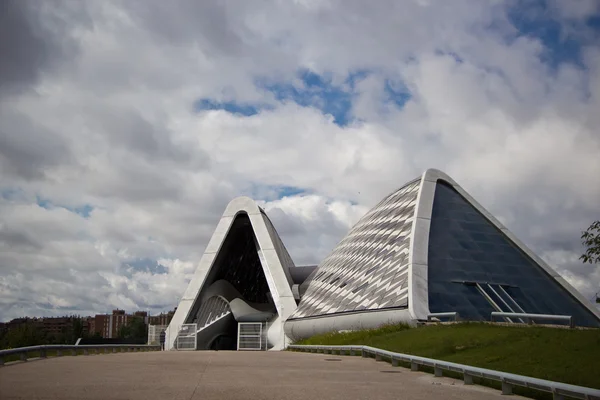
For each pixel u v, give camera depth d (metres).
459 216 38.78
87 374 15.08
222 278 64.56
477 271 34.72
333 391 12.32
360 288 39.09
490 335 20.66
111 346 34.00
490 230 38.22
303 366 19.72
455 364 15.23
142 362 20.72
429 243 35.97
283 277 54.47
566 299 34.31
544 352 16.39
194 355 28.05
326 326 39.56
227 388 12.50
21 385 12.15
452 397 11.87
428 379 15.58
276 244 59.75
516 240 37.38
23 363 19.20
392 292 33.62
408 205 41.81
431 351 20.02
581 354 15.28
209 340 60.59
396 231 40.41
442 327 25.36
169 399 10.50
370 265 40.84
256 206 57.91
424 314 30.47
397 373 17.25
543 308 33.16
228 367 18.80
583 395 10.66
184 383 13.31
